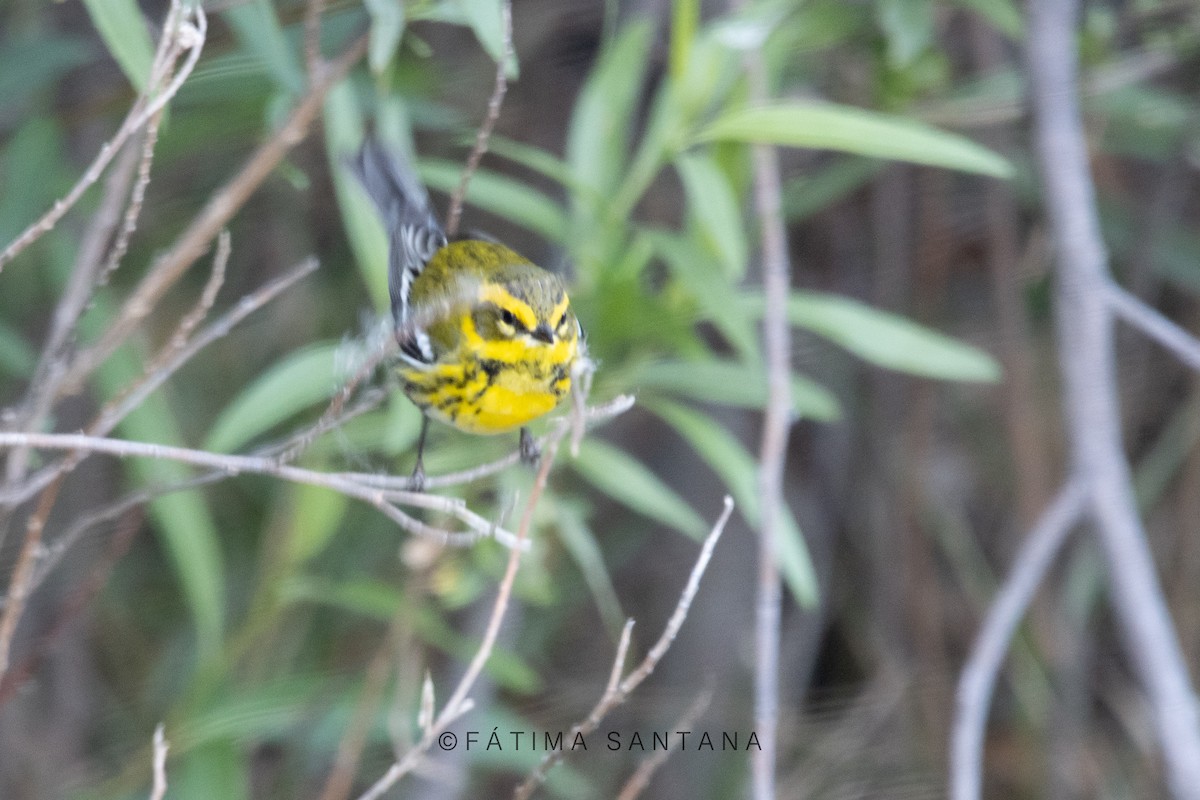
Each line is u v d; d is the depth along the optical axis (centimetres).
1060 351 824
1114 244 1126
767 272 746
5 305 961
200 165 951
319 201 1074
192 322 571
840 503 1224
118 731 1034
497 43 582
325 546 1019
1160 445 1159
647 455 1218
